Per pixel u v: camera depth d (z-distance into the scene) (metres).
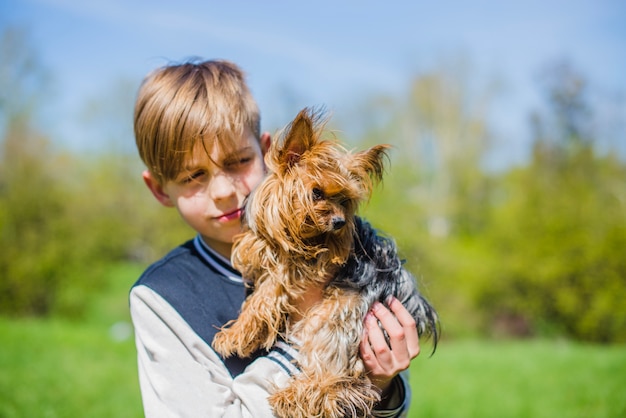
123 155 27.78
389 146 2.82
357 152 2.87
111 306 19.89
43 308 17.66
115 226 21.44
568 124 27.50
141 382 2.14
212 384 2.06
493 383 8.88
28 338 11.13
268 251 2.54
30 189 17.61
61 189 18.77
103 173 26.30
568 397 8.02
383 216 16.16
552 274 16.52
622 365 9.97
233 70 2.58
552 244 16.77
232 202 2.43
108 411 6.75
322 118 2.75
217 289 2.44
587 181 20.72
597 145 23.31
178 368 2.07
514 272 17.06
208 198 2.40
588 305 16.34
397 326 2.25
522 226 17.48
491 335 17.55
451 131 31.83
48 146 20.98
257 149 2.57
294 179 2.55
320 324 2.44
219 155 2.36
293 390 2.21
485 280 17.30
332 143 2.73
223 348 2.29
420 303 2.62
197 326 2.24
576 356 11.09
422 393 8.28
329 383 2.29
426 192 28.08
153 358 2.12
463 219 28.47
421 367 10.07
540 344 14.43
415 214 17.83
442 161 31.42
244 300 2.52
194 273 2.42
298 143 2.60
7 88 22.81
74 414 6.59
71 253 17.77
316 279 2.59
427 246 17.28
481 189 30.31
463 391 8.39
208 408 2.00
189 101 2.33
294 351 2.39
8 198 17.31
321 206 2.53
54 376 8.30
